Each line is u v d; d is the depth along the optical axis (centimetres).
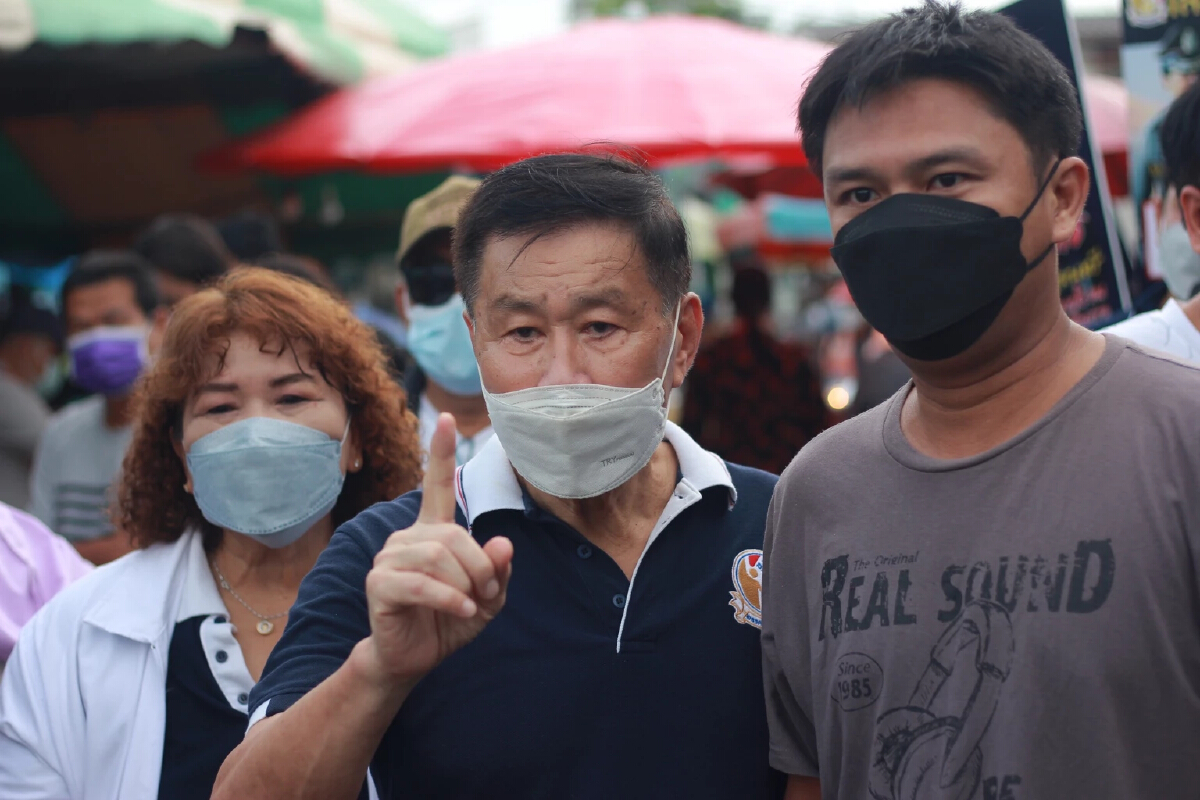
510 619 171
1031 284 143
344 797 149
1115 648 128
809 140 158
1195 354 237
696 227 1234
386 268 693
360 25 621
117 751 204
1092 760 128
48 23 453
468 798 166
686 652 174
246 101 566
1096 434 137
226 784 154
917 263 141
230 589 225
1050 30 296
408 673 143
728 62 545
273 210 643
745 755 174
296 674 163
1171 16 300
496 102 512
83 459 381
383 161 488
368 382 231
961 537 142
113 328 385
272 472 214
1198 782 128
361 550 177
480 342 175
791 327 1605
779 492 170
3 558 244
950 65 141
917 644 141
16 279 682
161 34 469
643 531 185
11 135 589
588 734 167
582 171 170
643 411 171
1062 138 146
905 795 140
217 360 216
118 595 215
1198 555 127
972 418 149
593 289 166
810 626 159
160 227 440
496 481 182
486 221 171
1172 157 245
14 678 211
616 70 529
